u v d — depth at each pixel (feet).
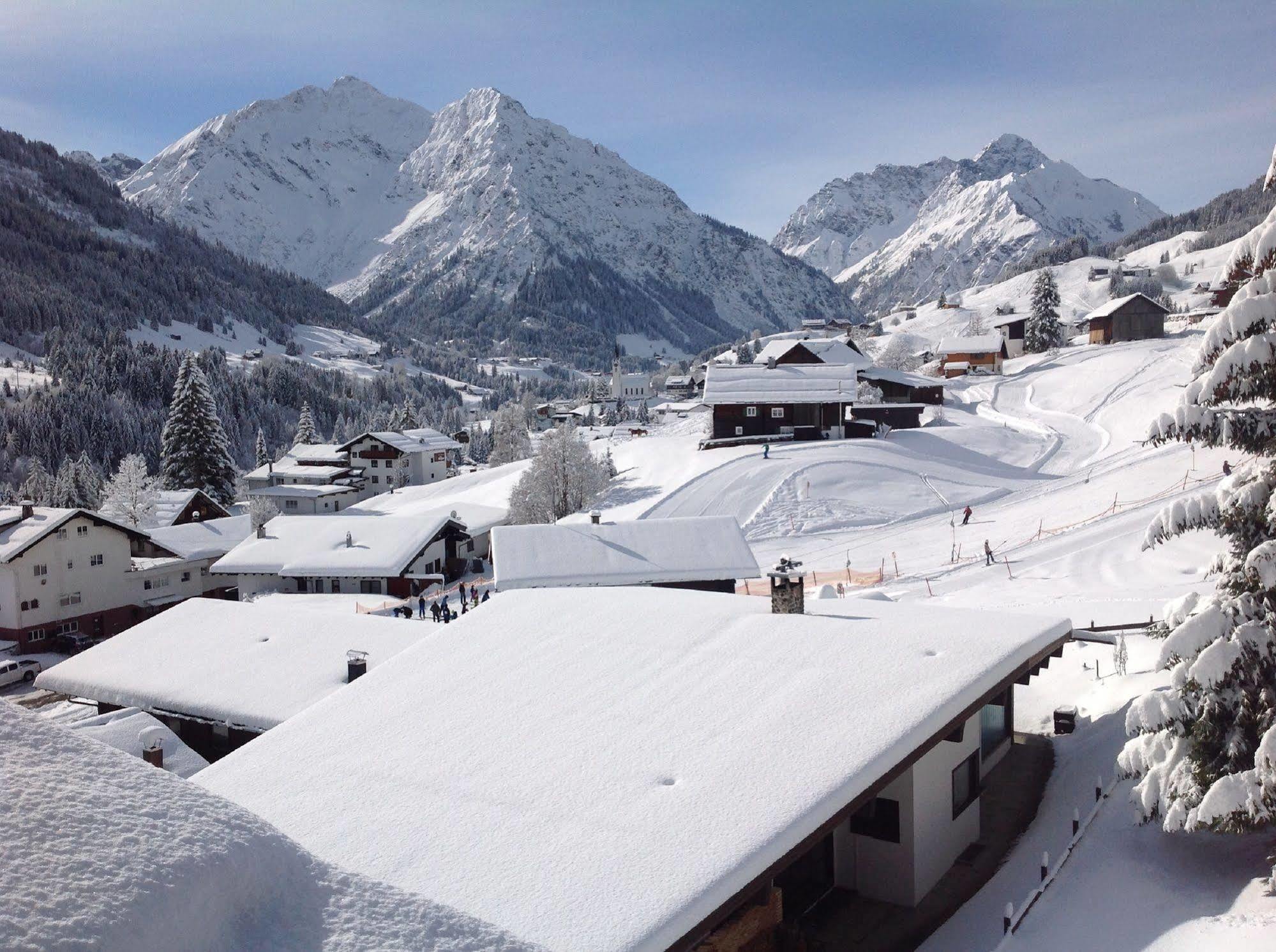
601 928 30.22
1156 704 44.34
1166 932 39.75
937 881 51.67
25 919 11.44
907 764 42.50
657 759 42.37
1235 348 41.14
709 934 38.52
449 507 257.55
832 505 199.62
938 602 122.21
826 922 48.34
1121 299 403.34
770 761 40.81
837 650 53.21
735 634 57.52
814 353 350.23
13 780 13.84
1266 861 43.24
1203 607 43.73
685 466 247.91
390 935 14.58
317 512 352.90
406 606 162.61
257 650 82.38
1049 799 60.23
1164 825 44.14
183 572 215.31
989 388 347.77
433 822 38.91
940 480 214.90
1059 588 119.65
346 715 52.49
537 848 35.96
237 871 14.07
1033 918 45.21
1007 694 67.51
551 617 64.90
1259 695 42.60
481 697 52.44
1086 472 213.25
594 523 132.16
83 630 190.60
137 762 15.71
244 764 47.70
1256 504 43.04
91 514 191.42
